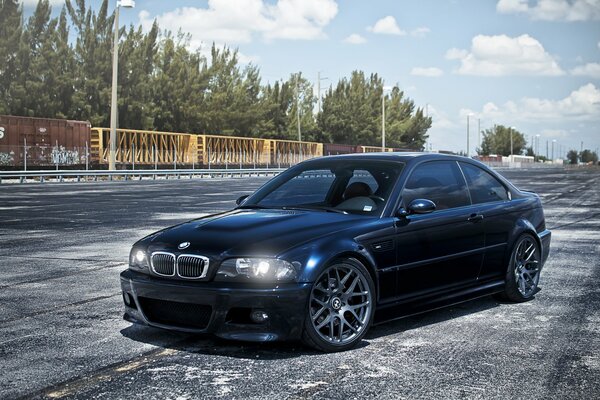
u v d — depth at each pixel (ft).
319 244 15.39
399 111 337.52
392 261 16.85
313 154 219.82
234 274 14.82
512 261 20.57
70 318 19.17
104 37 177.37
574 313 19.66
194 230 16.34
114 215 52.13
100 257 30.76
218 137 180.04
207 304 14.82
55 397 12.68
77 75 172.65
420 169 18.78
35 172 115.14
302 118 282.97
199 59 219.20
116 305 20.88
